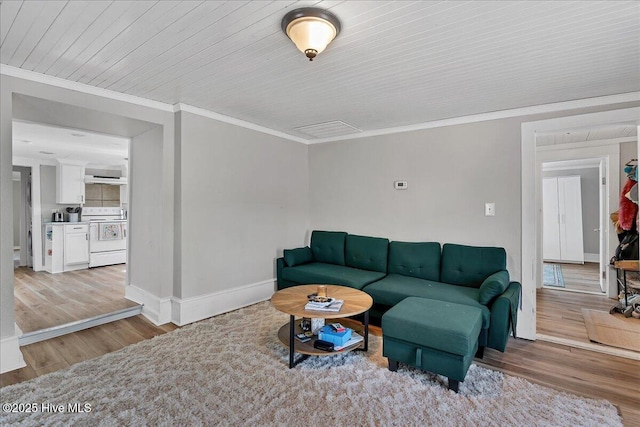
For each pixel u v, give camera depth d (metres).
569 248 7.36
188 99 3.06
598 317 3.61
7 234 2.37
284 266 3.98
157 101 3.13
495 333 2.52
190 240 3.31
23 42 1.99
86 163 6.40
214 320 3.36
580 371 2.42
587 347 2.84
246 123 3.83
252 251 3.97
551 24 1.76
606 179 4.53
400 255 3.65
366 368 2.39
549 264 7.16
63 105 2.64
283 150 4.39
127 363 2.44
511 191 3.21
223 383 2.18
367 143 4.19
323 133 4.34
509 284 3.01
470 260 3.23
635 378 2.32
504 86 2.64
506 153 3.24
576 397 2.06
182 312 3.25
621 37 1.88
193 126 3.31
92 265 6.04
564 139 4.39
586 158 4.53
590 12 1.64
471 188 3.43
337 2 1.57
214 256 3.54
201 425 1.78
